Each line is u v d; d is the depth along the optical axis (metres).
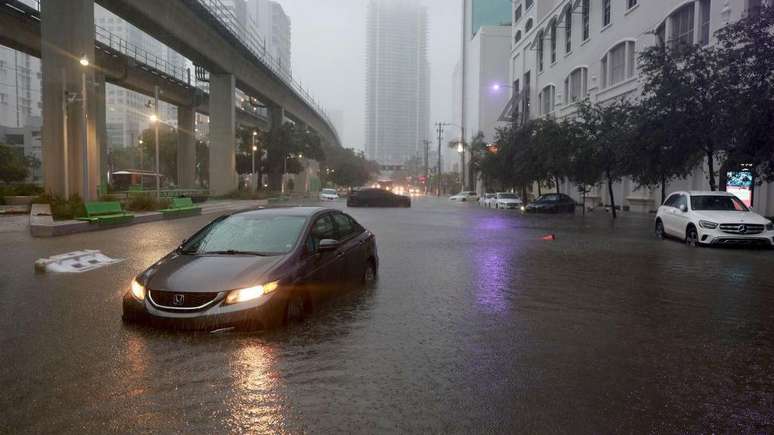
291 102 73.25
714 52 19.59
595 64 43.62
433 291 8.84
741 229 15.19
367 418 4.00
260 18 139.38
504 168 46.72
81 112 27.44
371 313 7.22
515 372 5.03
